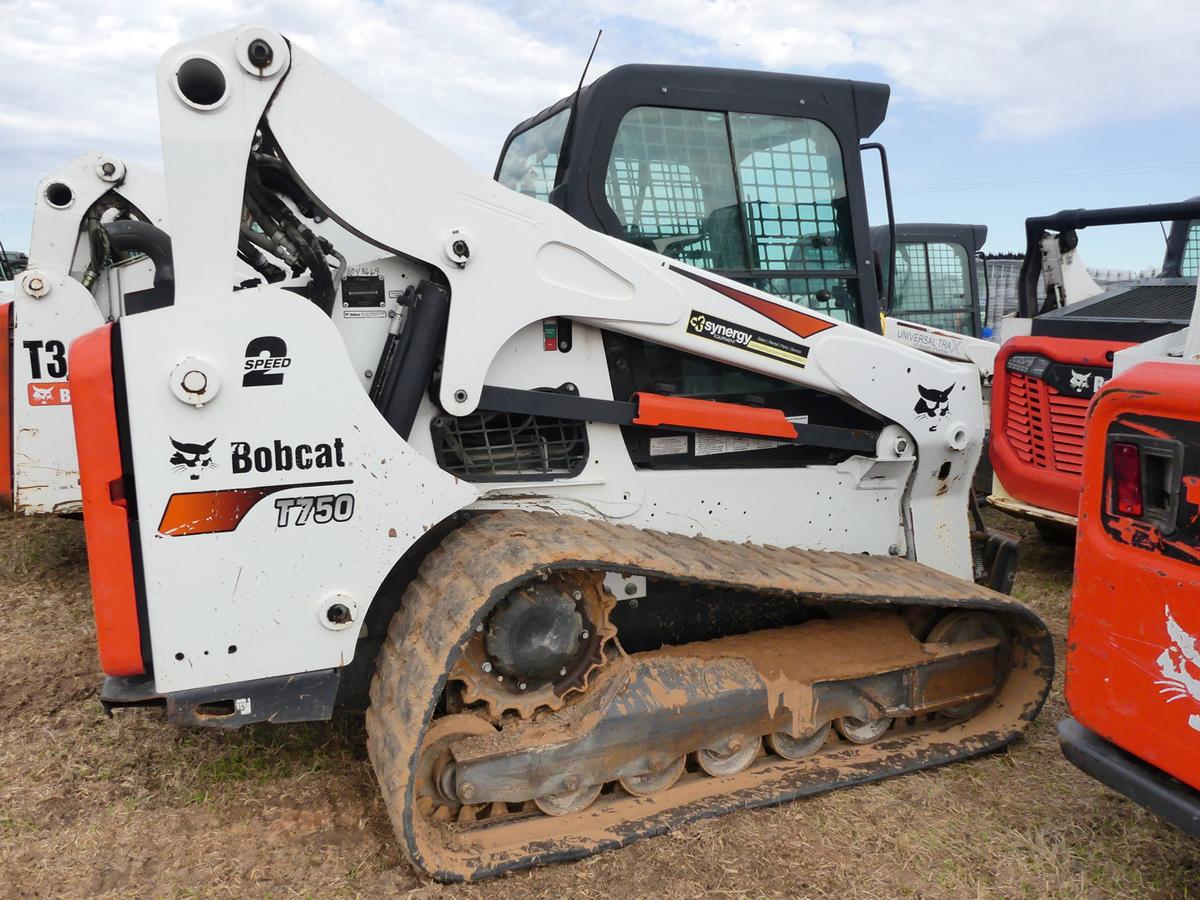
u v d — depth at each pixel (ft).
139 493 7.86
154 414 7.83
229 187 8.11
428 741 8.75
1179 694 7.14
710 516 10.76
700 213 10.78
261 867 8.55
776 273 11.14
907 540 11.87
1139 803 7.51
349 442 8.40
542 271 9.31
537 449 10.03
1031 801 9.88
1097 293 19.40
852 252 11.60
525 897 8.22
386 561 8.66
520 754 8.83
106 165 17.03
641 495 10.37
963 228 27.30
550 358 9.75
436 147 8.79
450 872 8.29
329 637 8.56
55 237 17.02
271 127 8.25
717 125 10.75
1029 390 16.83
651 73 10.26
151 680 8.46
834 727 10.89
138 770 10.22
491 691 9.02
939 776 10.37
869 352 10.89
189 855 8.72
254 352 8.02
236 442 8.05
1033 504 17.01
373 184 8.63
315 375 8.23
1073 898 8.33
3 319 15.24
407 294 9.11
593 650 9.39
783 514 11.12
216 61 7.94
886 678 10.53
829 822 9.40
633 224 10.45
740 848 8.96
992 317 38.40
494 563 8.43
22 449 15.49
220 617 8.21
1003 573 12.69
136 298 14.19
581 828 9.09
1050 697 12.26
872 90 11.46
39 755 10.44
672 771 9.78
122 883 8.31
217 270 8.18
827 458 11.41
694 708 9.52
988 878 8.59
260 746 10.75
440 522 9.46
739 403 10.86
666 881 8.47
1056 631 14.53
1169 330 14.32
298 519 8.34
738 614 10.91
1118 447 7.54
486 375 9.44
